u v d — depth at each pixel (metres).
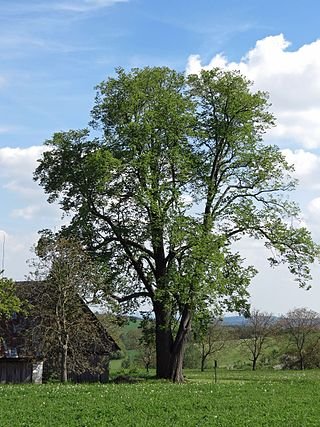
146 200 47.34
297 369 84.00
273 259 51.28
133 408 28.08
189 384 40.66
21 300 47.34
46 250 46.00
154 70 50.94
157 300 48.81
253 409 28.20
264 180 50.84
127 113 50.03
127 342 86.62
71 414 26.50
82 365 47.00
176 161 49.06
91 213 50.28
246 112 50.66
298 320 84.56
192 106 50.88
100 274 47.81
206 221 49.38
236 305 49.75
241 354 88.81
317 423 25.12
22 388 36.47
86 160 49.12
